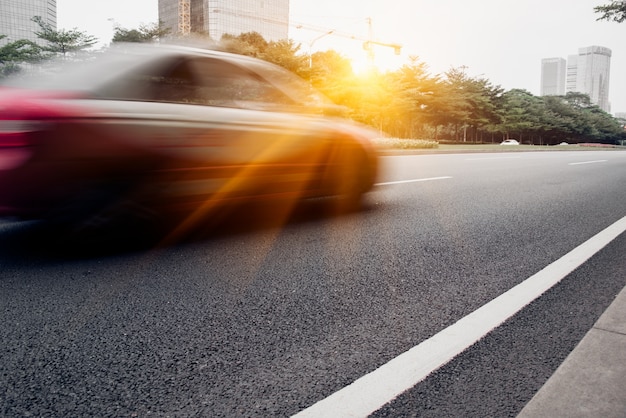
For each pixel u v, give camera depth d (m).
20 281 2.53
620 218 4.57
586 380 1.59
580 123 81.69
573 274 2.80
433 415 1.41
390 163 11.97
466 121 52.12
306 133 4.15
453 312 2.21
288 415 1.41
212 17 99.75
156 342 1.87
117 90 3.09
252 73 3.86
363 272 2.80
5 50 34.50
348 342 1.90
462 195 5.91
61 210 2.89
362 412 1.43
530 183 7.43
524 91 84.75
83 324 2.02
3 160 2.62
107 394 1.51
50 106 2.74
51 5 87.88
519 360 1.75
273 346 1.86
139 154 3.07
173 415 1.41
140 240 3.39
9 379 1.58
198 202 3.46
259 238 3.55
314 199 5.27
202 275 2.70
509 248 3.39
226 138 3.53
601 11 16.25
